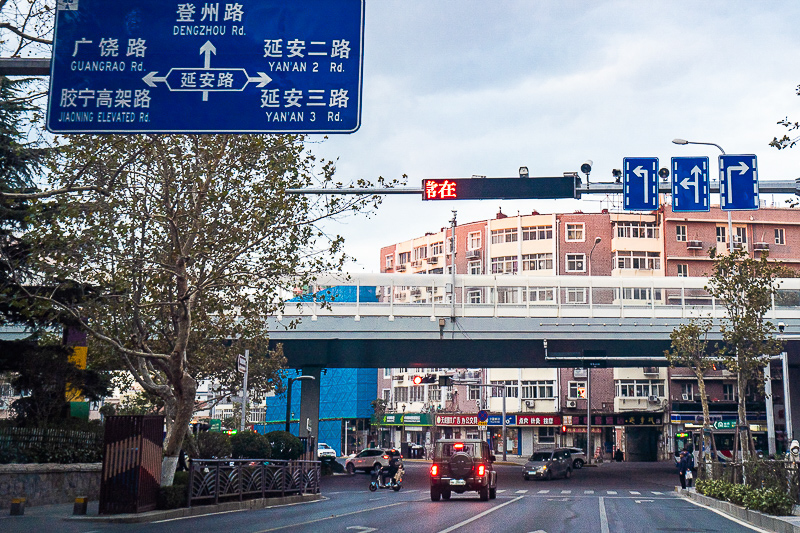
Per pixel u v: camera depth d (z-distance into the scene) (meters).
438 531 14.57
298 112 10.59
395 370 87.50
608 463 69.06
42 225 16.94
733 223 76.94
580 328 41.62
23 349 22.59
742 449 31.98
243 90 10.61
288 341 42.84
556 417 73.62
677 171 16.31
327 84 10.63
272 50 10.69
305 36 10.72
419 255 87.69
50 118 10.52
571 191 16.14
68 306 18.58
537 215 78.06
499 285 42.56
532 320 41.72
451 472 25.34
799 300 42.50
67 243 16.88
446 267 83.81
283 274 19.95
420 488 36.31
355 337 41.06
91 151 16.20
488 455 26.09
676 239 76.44
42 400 22.55
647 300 42.19
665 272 75.81
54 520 15.64
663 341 42.75
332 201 18.09
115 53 10.66
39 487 19.97
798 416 50.78
